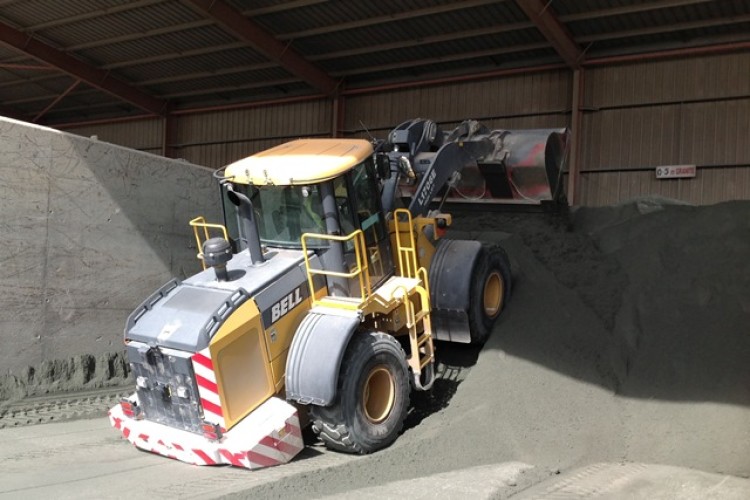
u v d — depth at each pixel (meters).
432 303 7.56
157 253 9.11
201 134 23.45
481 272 7.73
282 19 16.86
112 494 4.72
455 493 5.04
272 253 6.45
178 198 9.42
